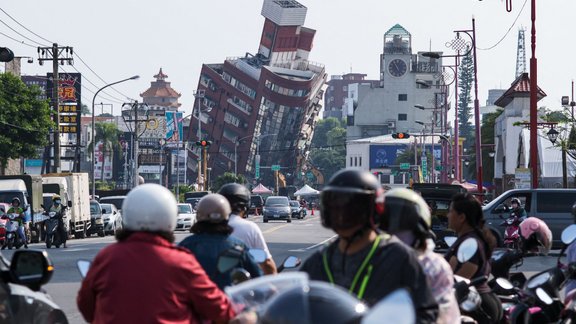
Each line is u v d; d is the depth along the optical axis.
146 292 10.66
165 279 10.72
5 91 130.75
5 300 12.43
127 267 10.72
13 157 133.50
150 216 10.91
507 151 154.38
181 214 104.06
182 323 10.77
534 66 73.75
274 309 8.24
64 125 166.00
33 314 13.18
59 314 14.15
